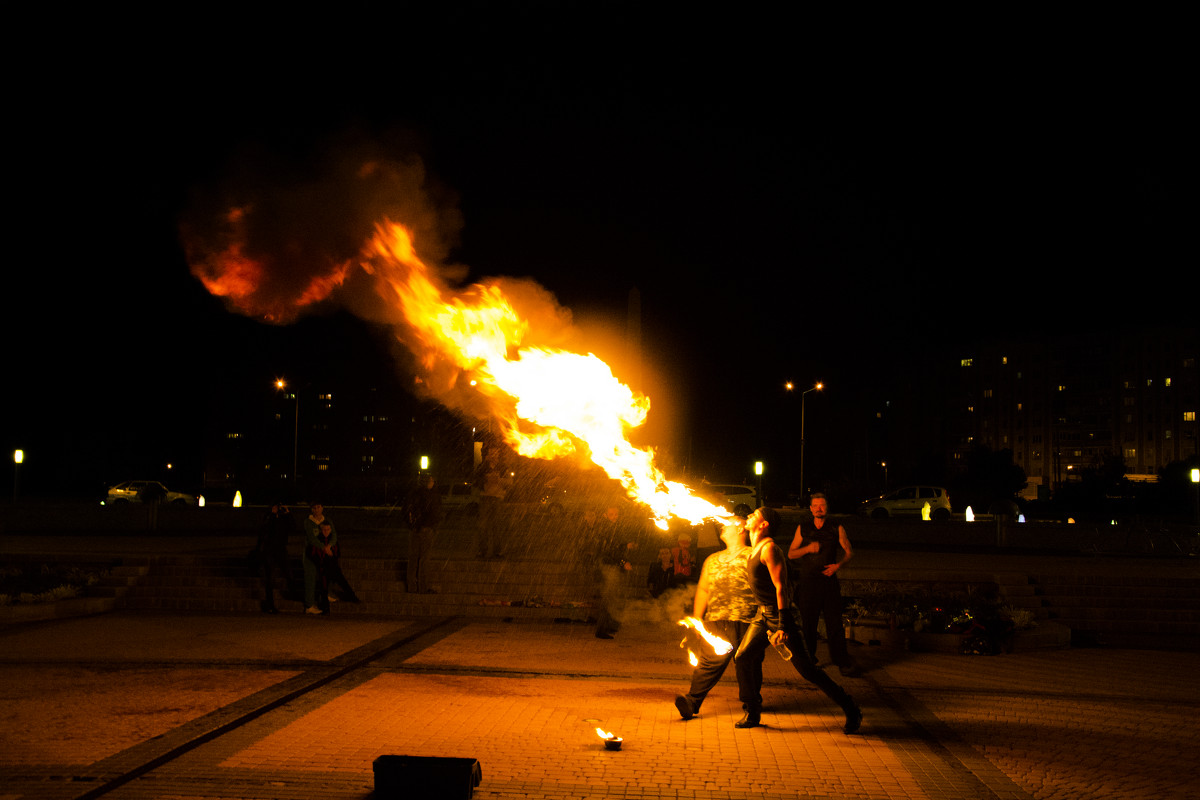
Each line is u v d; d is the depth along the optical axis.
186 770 6.14
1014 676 10.23
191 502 42.44
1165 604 15.30
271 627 12.75
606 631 12.09
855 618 12.68
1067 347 117.06
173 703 7.98
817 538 9.96
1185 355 108.00
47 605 13.54
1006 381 121.38
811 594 9.97
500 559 16.80
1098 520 38.88
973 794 5.98
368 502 43.53
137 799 5.55
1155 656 11.90
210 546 20.41
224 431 108.69
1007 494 77.56
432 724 7.44
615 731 7.35
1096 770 6.57
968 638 11.63
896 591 13.91
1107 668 10.88
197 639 11.65
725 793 5.88
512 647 11.30
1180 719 8.23
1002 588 15.40
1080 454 114.88
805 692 9.07
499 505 17.84
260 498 43.97
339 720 7.52
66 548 19.58
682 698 7.72
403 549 19.47
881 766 6.55
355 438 103.62
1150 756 6.96
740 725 7.57
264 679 9.09
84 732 6.98
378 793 5.57
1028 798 5.92
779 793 5.91
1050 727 7.82
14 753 6.40
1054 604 15.34
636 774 6.22
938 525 27.58
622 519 18.25
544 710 8.02
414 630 12.59
